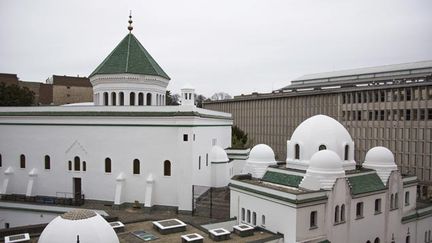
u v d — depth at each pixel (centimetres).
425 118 5338
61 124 3916
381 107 6000
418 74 7138
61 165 3931
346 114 6688
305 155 3009
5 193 4025
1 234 2495
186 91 3722
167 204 3653
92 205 3772
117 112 3753
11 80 7369
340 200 2625
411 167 5531
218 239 2459
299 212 2412
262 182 3106
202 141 3934
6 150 4122
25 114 4006
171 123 3603
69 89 7962
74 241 1894
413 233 3309
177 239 2470
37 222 3684
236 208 3103
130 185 3734
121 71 4188
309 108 7569
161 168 3653
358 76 8375
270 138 8681
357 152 6456
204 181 4044
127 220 3142
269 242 2445
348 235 2697
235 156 4891
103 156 3797
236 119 9900
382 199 2959
